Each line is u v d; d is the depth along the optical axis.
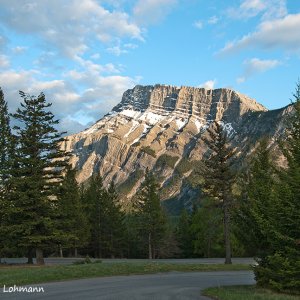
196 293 18.33
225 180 39.44
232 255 65.12
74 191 58.84
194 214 77.81
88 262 35.94
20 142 35.66
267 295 16.31
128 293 17.92
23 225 34.12
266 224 17.97
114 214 73.94
